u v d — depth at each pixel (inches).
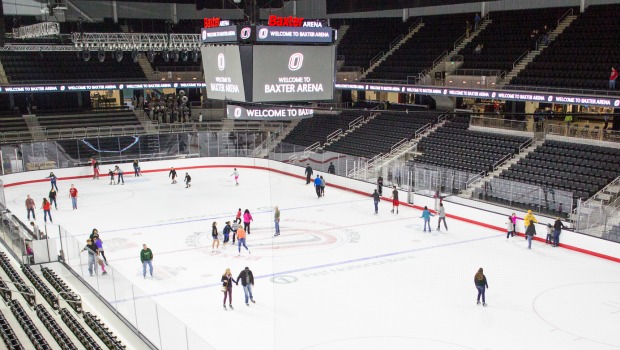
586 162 1175.6
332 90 976.3
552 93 1275.8
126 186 1531.7
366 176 1422.2
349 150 1651.1
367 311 708.7
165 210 1258.0
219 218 1187.9
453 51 1748.3
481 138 1438.2
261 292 778.2
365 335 641.0
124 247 991.0
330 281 818.2
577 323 673.6
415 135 1581.0
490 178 1221.1
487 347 613.6
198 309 724.0
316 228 1105.4
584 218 965.8
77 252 784.9
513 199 1109.7
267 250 968.3
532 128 1386.6
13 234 885.2
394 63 1833.2
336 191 1456.7
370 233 1070.4
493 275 838.5
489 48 1670.8
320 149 1585.9
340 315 697.6
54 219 1188.5
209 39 979.9
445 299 748.0
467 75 1540.4
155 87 1898.4
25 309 669.3
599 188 1088.8
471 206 1157.1
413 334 644.1
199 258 927.7
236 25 895.7
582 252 951.0
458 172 1223.5
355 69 1866.4
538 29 1646.2
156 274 853.8
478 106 1743.4
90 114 1925.4
